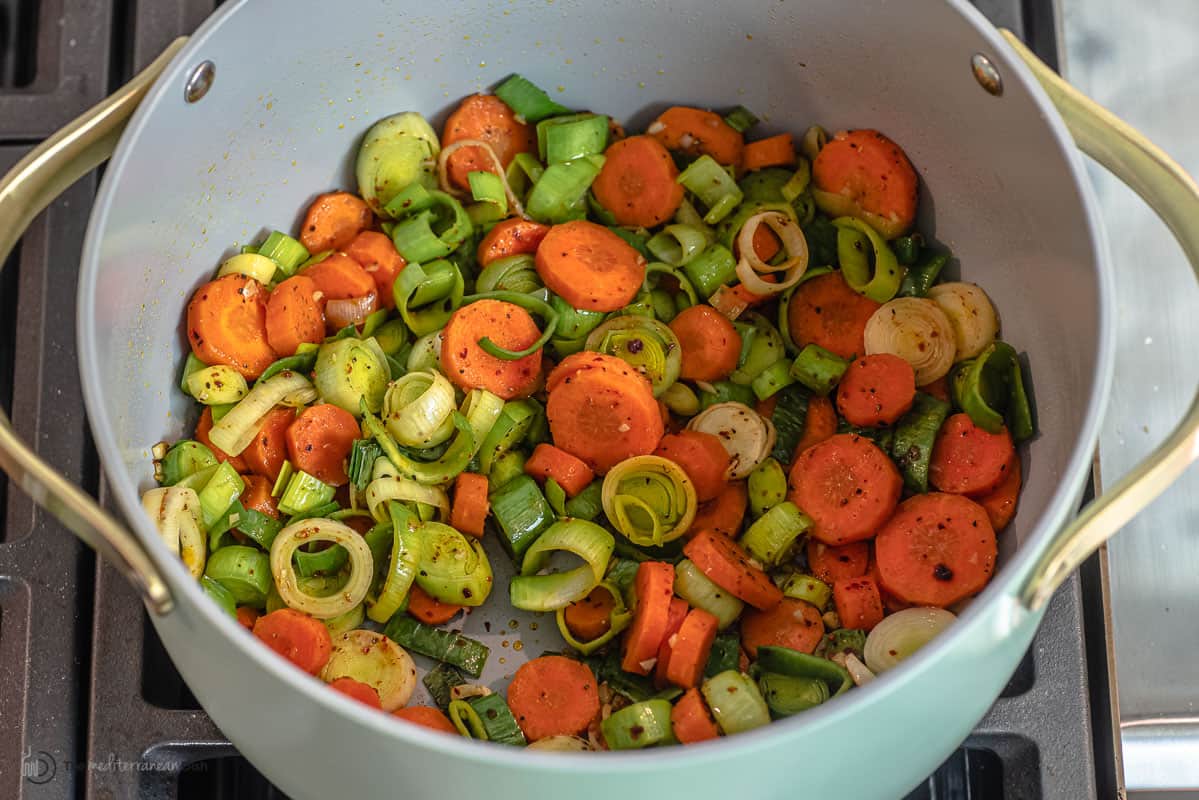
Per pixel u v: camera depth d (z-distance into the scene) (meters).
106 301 0.52
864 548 0.58
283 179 0.61
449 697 0.56
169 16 0.64
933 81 0.57
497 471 0.59
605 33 0.60
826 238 0.62
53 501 0.45
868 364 0.58
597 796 0.45
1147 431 0.64
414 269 0.60
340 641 0.56
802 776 0.47
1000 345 0.57
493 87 0.62
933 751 0.50
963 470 0.57
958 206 0.59
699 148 0.62
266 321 0.59
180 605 0.47
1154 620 0.62
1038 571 0.46
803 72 0.60
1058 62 0.63
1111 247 0.66
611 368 0.58
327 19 0.57
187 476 0.57
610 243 0.61
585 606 0.57
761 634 0.56
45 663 0.56
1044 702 0.55
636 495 0.58
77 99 0.63
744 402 0.61
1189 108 0.67
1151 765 0.60
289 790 0.52
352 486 0.57
